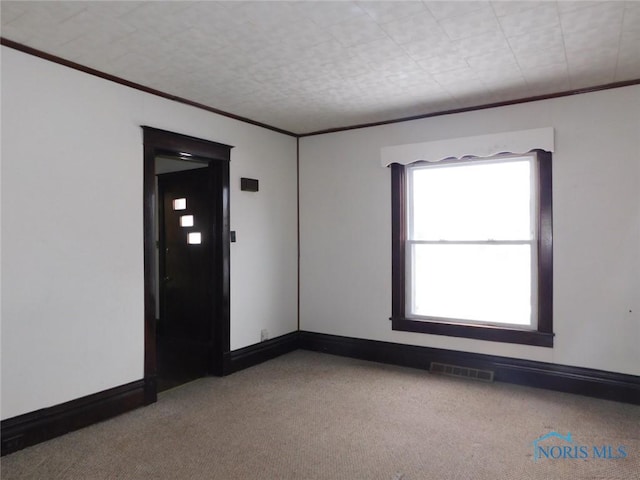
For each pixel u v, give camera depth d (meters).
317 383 3.75
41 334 2.66
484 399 3.35
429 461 2.43
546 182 3.56
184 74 3.07
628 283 3.28
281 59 2.84
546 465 2.38
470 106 3.87
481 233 3.95
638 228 3.25
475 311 3.98
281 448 2.59
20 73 2.57
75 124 2.84
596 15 2.29
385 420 2.97
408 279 4.28
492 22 2.37
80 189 2.87
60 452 2.54
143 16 2.26
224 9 2.20
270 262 4.54
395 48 2.70
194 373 4.05
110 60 2.81
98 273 2.96
